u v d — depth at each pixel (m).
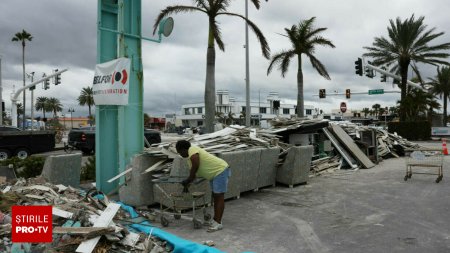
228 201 7.82
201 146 8.03
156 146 8.15
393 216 6.47
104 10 8.55
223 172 5.79
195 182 6.07
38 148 18.12
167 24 8.62
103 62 8.52
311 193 8.60
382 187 9.26
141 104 8.55
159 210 6.93
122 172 7.75
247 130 9.88
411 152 10.66
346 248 4.93
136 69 8.49
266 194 8.53
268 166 9.14
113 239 4.43
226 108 89.06
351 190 8.91
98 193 7.01
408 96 36.38
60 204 5.52
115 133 8.66
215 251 4.57
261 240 5.29
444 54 33.09
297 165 9.37
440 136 40.66
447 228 5.72
